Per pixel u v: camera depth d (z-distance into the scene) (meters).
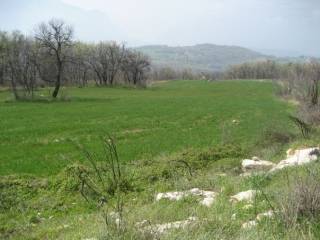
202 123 45.91
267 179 13.75
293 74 79.94
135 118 49.06
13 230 12.68
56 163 23.69
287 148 23.91
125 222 8.29
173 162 20.33
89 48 133.75
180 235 7.75
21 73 90.62
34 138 33.78
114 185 15.48
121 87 127.69
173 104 68.44
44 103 66.19
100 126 41.50
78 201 15.17
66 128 39.47
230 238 7.51
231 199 11.49
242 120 48.66
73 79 133.75
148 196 14.43
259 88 119.69
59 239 10.30
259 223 8.23
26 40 105.19
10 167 22.61
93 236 8.91
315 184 8.84
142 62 137.75
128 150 28.56
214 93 103.31
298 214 8.20
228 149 24.34
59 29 81.06
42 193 16.41
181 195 12.70
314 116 32.22
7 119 45.22
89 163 23.09
